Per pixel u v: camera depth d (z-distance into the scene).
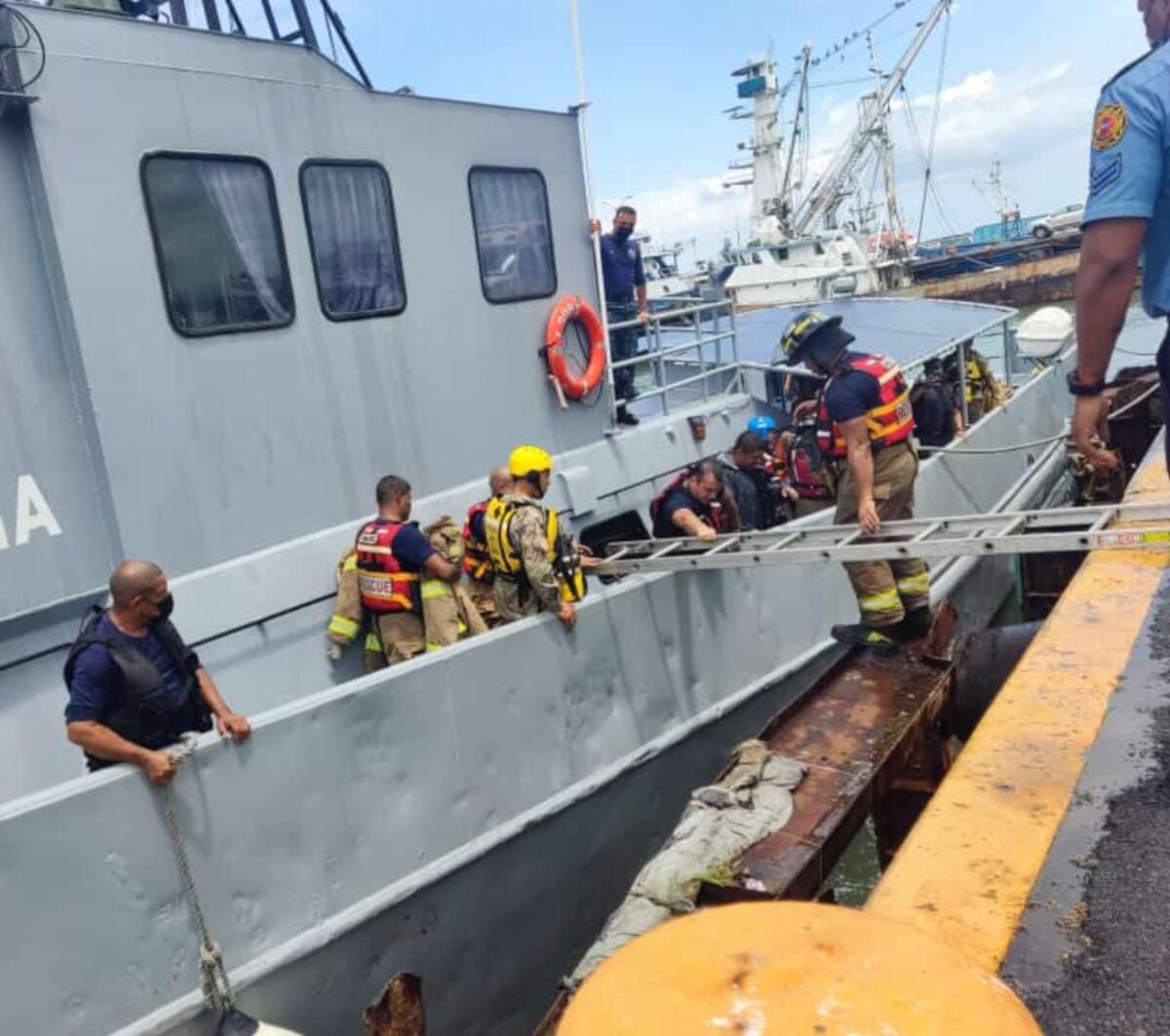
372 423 5.07
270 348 4.64
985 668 4.96
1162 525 3.90
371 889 3.77
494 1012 4.32
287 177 4.70
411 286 5.25
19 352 3.93
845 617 6.67
